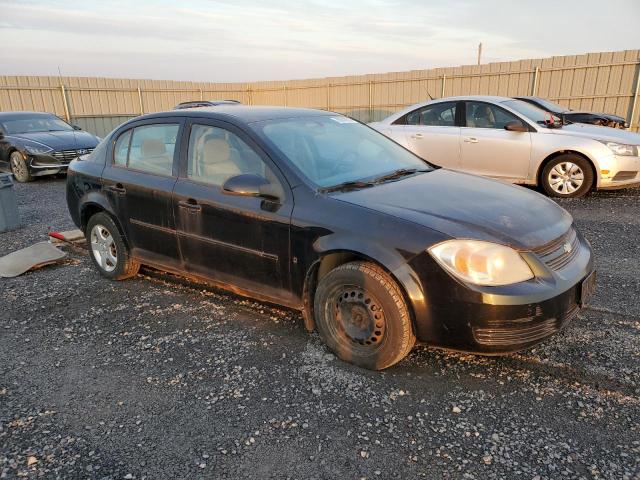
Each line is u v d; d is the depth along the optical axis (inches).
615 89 573.9
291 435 100.7
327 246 121.3
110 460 95.0
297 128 153.3
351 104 845.8
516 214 122.0
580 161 293.9
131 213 169.9
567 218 133.0
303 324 149.1
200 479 89.7
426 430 101.0
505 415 104.7
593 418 102.7
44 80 760.3
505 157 309.9
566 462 91.0
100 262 190.5
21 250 214.2
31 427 105.3
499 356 126.7
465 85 693.9
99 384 120.8
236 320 153.3
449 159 329.7
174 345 138.8
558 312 111.0
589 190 307.0
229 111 157.2
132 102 871.1
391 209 119.6
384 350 118.1
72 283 187.8
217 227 144.3
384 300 115.1
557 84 614.5
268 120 151.6
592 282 124.6
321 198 126.6
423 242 110.8
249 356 131.6
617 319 143.6
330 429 102.1
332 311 126.1
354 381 118.6
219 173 146.5
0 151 435.2
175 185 154.5
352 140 161.9
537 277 109.6
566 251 120.3
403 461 92.7
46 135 434.3
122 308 164.6
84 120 812.6
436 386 115.6
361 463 92.6
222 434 101.7
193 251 154.1
